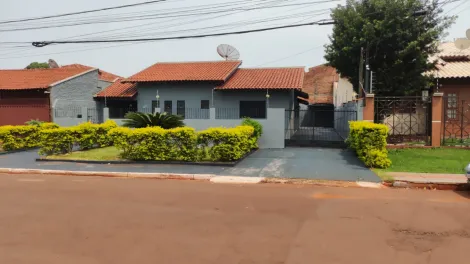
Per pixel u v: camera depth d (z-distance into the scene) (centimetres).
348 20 1753
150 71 2389
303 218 564
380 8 1642
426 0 1622
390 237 476
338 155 1305
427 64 1700
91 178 955
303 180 874
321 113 3591
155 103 2220
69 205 649
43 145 1293
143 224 535
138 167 1077
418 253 422
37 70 2584
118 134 1184
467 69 1897
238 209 619
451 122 1698
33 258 410
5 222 546
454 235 484
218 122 1670
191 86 2161
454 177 861
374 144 1048
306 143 1622
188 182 892
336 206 638
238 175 941
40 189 799
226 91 2086
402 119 1738
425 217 568
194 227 520
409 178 850
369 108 1405
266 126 1567
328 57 1912
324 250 431
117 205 648
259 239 470
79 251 430
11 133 1540
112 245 449
